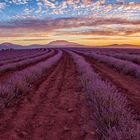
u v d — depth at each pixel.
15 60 34.75
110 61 25.05
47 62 24.81
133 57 29.61
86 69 16.52
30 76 13.50
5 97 8.59
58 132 5.64
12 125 6.18
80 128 5.82
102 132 4.99
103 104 6.37
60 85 12.66
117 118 5.22
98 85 8.84
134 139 3.96
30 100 9.02
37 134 5.55
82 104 8.17
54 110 7.58
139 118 6.12
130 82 12.87
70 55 51.50
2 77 15.80
